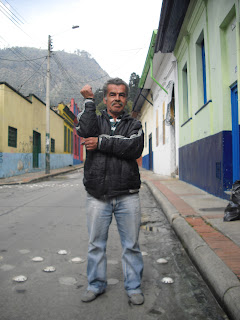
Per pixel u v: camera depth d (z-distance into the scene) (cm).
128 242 228
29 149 1836
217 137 627
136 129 225
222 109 595
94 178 219
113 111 230
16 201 751
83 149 4553
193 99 852
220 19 594
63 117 2822
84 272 286
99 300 229
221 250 300
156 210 607
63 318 202
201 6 721
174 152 1256
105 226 228
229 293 211
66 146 3041
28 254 338
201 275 277
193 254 313
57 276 276
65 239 400
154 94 1733
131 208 225
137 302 221
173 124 1238
